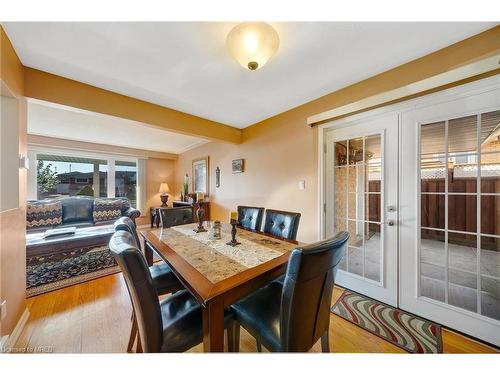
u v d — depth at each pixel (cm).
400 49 158
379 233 204
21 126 163
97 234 283
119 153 520
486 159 148
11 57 146
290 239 182
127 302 203
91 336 156
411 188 180
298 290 88
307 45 152
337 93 227
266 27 130
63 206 399
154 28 134
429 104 169
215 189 447
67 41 145
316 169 254
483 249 150
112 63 173
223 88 221
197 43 150
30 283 234
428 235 175
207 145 474
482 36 141
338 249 99
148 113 256
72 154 465
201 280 102
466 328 154
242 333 164
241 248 152
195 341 103
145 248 197
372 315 180
